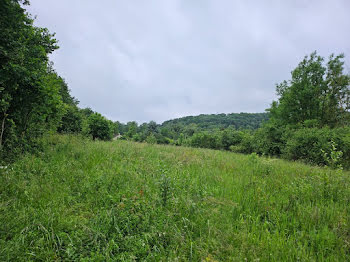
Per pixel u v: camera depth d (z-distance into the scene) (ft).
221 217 9.52
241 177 16.60
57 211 8.92
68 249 6.36
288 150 40.93
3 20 17.47
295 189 13.01
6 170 13.08
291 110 67.62
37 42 21.48
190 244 7.32
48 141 26.05
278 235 8.14
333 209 10.40
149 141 49.60
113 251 6.90
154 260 6.64
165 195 10.52
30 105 20.56
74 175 13.93
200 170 18.60
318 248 7.58
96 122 63.21
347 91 57.57
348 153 31.07
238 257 6.64
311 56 65.51
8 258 5.98
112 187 11.84
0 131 18.22
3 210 8.66
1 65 16.62
